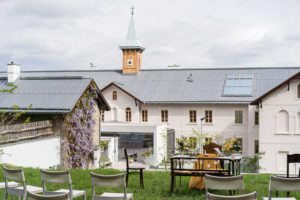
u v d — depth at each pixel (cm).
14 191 886
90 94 2570
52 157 2217
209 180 820
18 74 2625
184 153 1205
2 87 2562
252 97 3875
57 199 666
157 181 1388
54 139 2239
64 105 2291
